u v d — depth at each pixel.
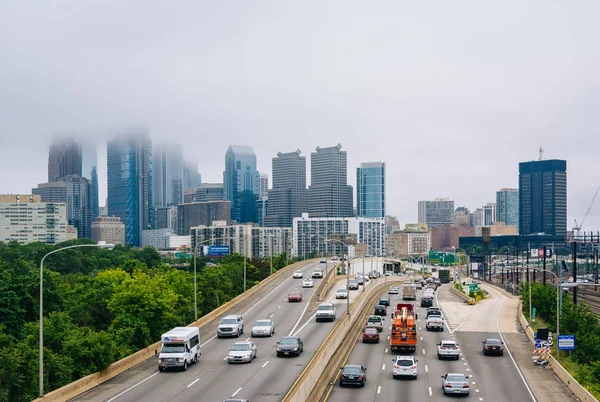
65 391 47.69
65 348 58.28
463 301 134.88
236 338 76.19
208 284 115.50
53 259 199.88
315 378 51.78
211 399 46.66
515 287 177.75
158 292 79.25
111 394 49.31
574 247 113.31
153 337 78.38
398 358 59.16
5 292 87.88
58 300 100.50
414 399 50.16
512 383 56.75
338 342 70.50
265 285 136.25
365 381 56.62
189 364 59.91
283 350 63.75
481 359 68.31
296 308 103.19
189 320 92.94
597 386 54.72
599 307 150.75
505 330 90.44
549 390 54.22
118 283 105.31
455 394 51.47
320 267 187.00
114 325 75.56
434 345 76.69
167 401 46.41
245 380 53.06
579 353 72.75
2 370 52.59
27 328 74.00
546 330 67.81
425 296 124.00
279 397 46.81
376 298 134.00
